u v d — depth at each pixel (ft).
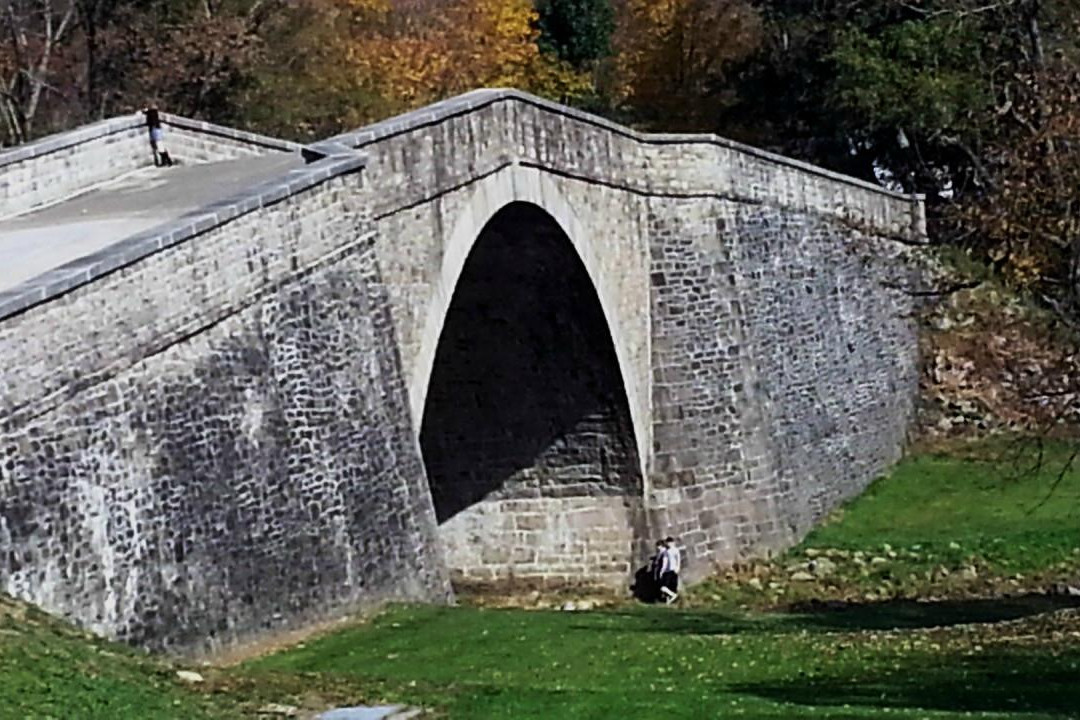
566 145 124.98
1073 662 80.74
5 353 72.59
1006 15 154.51
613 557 134.51
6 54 178.70
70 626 72.64
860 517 150.30
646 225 136.77
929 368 175.01
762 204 147.84
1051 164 101.91
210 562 83.25
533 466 135.54
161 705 62.59
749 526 138.21
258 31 187.62
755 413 140.87
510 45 235.81
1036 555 135.54
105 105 178.19
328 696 69.36
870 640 95.04
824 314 156.46
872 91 192.85
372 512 97.04
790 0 210.18
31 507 72.74
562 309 128.26
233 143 125.18
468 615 97.19
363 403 98.12
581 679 78.84
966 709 67.26
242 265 89.51
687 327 137.80
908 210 176.86
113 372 79.00
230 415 86.74
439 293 108.58
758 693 72.02
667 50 241.35
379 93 203.51
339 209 98.58
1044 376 105.29
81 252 87.56
